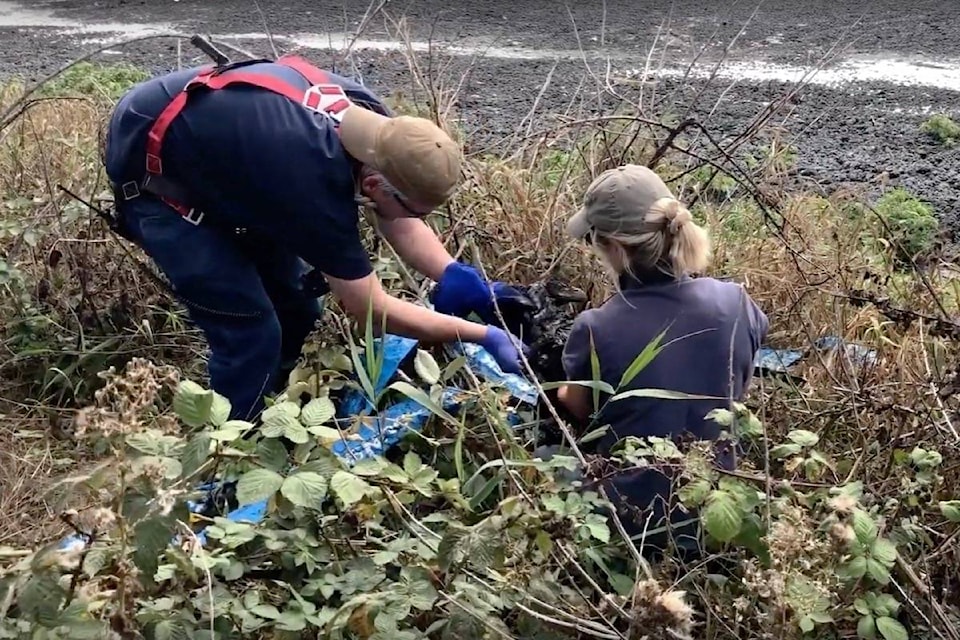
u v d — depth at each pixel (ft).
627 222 7.89
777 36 23.00
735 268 11.25
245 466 6.75
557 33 23.61
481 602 6.29
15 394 10.82
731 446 7.35
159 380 6.11
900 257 12.98
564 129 12.75
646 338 7.94
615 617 6.77
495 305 8.70
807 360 9.78
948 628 6.52
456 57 21.84
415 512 7.96
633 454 6.96
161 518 5.59
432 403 7.68
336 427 8.50
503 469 7.36
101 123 12.93
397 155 7.80
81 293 11.46
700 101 18.94
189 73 8.68
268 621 6.56
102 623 5.50
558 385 7.69
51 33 25.17
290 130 8.09
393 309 8.84
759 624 6.61
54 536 7.77
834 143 17.43
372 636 6.18
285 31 24.25
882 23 23.89
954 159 16.74
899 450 7.71
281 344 9.95
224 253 8.80
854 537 6.03
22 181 13.03
